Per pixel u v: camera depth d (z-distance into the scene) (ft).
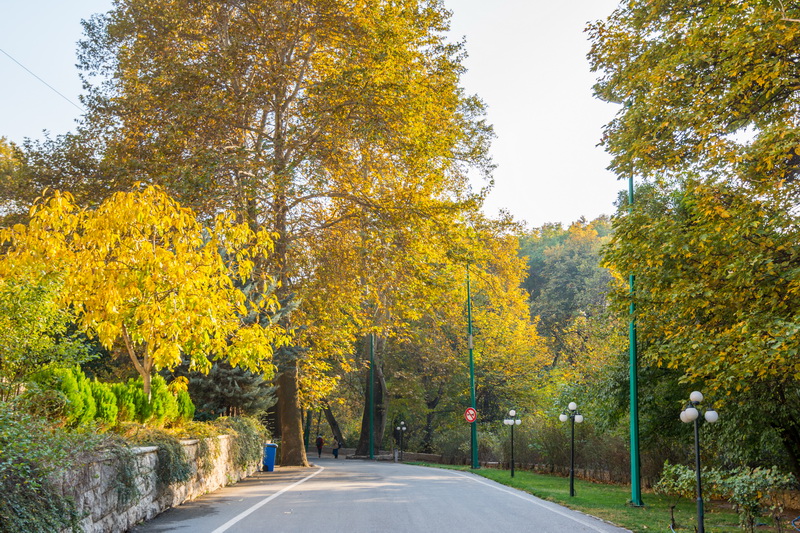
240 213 83.30
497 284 137.08
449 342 174.29
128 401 43.06
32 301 35.19
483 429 176.14
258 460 76.84
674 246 47.34
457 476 83.46
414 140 87.04
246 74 89.66
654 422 70.95
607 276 241.14
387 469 97.66
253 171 82.94
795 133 41.16
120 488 31.45
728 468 62.69
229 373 76.13
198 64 85.51
